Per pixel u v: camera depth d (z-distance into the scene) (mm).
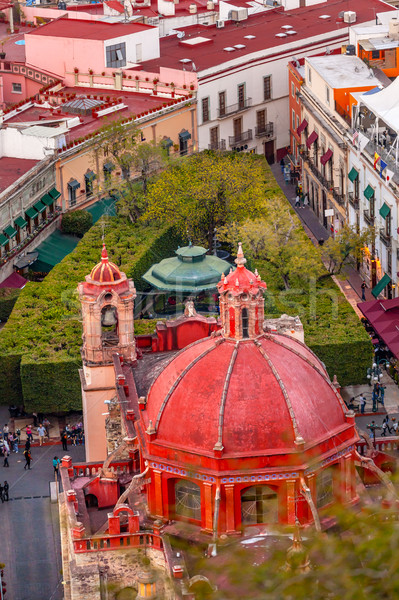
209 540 93438
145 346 125625
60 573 119812
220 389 94250
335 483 95625
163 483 95500
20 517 131875
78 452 144125
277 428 93188
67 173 193375
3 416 153250
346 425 96250
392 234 171250
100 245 180500
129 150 197250
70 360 147375
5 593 118812
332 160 199375
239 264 95875
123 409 112750
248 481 92750
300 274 166625
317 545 67562
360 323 156250
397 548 61969
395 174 170875
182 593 87125
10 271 180375
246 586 68688
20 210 182375
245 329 96062
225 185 185250
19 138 194125
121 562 95375
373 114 187625
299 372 95688
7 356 150500
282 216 176875
